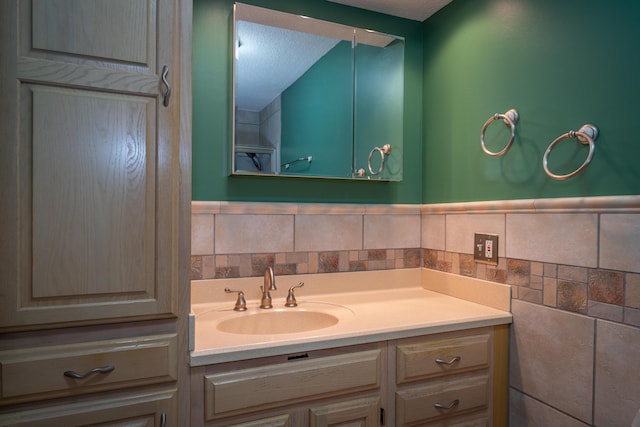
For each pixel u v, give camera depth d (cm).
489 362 148
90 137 101
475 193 167
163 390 109
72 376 99
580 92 127
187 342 110
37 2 96
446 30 184
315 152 172
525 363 145
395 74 187
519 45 149
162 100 107
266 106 164
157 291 107
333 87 175
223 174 163
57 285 99
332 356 125
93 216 101
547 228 137
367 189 188
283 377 117
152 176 107
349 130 178
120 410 104
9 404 96
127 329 106
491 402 149
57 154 98
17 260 95
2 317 94
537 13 142
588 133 124
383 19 191
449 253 180
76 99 100
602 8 121
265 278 159
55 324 99
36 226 97
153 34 106
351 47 179
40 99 96
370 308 158
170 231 108
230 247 163
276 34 166
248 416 116
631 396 113
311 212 176
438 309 156
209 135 161
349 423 126
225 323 144
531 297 143
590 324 124
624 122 115
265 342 116
